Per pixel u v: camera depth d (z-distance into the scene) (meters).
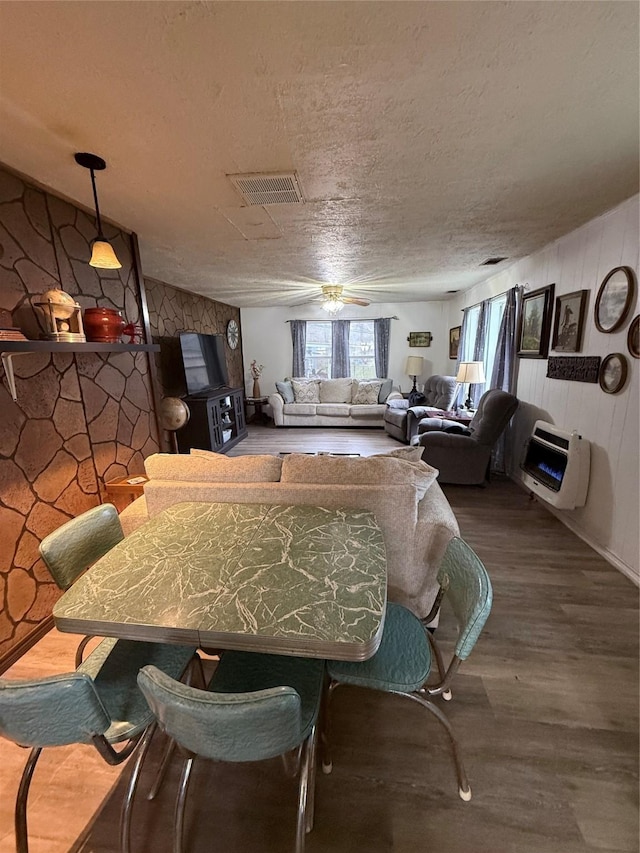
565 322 3.09
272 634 1.01
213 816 1.23
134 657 1.32
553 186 2.15
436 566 1.87
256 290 5.54
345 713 1.55
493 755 1.37
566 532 2.97
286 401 7.15
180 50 1.10
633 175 2.03
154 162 1.77
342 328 7.43
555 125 1.54
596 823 1.17
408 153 1.74
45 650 1.92
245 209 2.37
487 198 2.30
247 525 1.62
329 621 1.05
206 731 0.82
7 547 1.84
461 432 4.16
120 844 1.15
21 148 1.63
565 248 3.10
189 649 1.36
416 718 1.52
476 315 5.50
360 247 3.33
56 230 2.15
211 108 1.38
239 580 1.24
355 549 1.41
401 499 1.81
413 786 1.29
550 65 1.18
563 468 2.94
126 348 2.19
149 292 4.55
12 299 1.88
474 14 1.00
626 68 1.20
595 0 0.96
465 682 1.67
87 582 1.25
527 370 3.79
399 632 1.39
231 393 5.72
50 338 1.86
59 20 0.98
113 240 2.65
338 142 1.63
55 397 2.15
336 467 1.92
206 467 2.04
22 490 1.93
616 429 2.53
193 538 1.52
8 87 1.24
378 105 1.38
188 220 2.55
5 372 1.83
